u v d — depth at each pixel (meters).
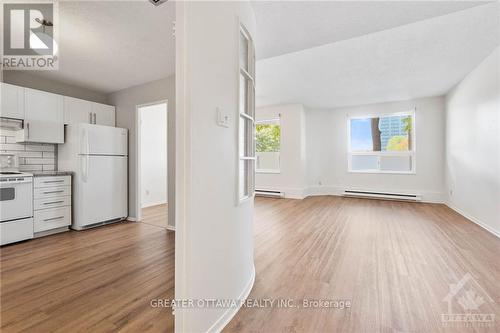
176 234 1.21
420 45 2.95
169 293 1.81
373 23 2.22
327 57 3.30
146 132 5.51
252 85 1.97
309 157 6.75
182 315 1.21
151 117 5.64
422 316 1.51
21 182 2.93
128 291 1.83
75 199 3.51
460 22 2.44
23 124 3.20
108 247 2.80
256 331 1.39
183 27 1.17
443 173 5.33
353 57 3.29
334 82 4.38
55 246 2.82
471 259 2.38
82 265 2.30
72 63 3.13
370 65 3.58
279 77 4.11
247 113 1.95
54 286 1.90
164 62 3.12
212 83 1.34
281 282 1.96
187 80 1.17
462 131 4.25
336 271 2.15
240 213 1.68
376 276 2.05
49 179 3.23
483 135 3.47
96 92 4.32
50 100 3.44
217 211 1.40
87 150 3.49
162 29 2.36
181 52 1.18
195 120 1.21
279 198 6.34
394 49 3.05
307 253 2.58
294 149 6.32
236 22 1.59
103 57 2.97
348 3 1.94
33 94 3.27
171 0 1.94
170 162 3.58
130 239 3.10
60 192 3.36
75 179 3.52
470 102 3.89
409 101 5.69
